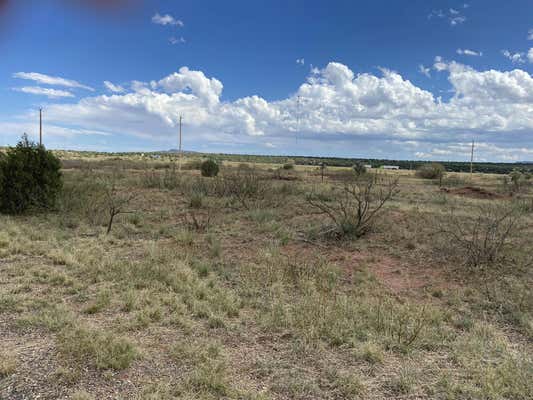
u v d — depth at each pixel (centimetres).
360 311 531
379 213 1227
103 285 611
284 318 498
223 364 381
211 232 1029
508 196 2242
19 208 1201
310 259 791
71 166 3916
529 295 589
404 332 461
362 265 753
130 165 4266
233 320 505
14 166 1205
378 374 379
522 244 869
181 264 716
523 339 470
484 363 401
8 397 320
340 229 975
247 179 1744
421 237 941
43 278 633
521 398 338
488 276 683
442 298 605
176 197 1650
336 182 2864
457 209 1464
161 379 357
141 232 1026
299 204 1497
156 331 462
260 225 1095
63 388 337
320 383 359
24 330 451
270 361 397
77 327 446
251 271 691
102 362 374
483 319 527
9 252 769
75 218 1133
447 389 349
